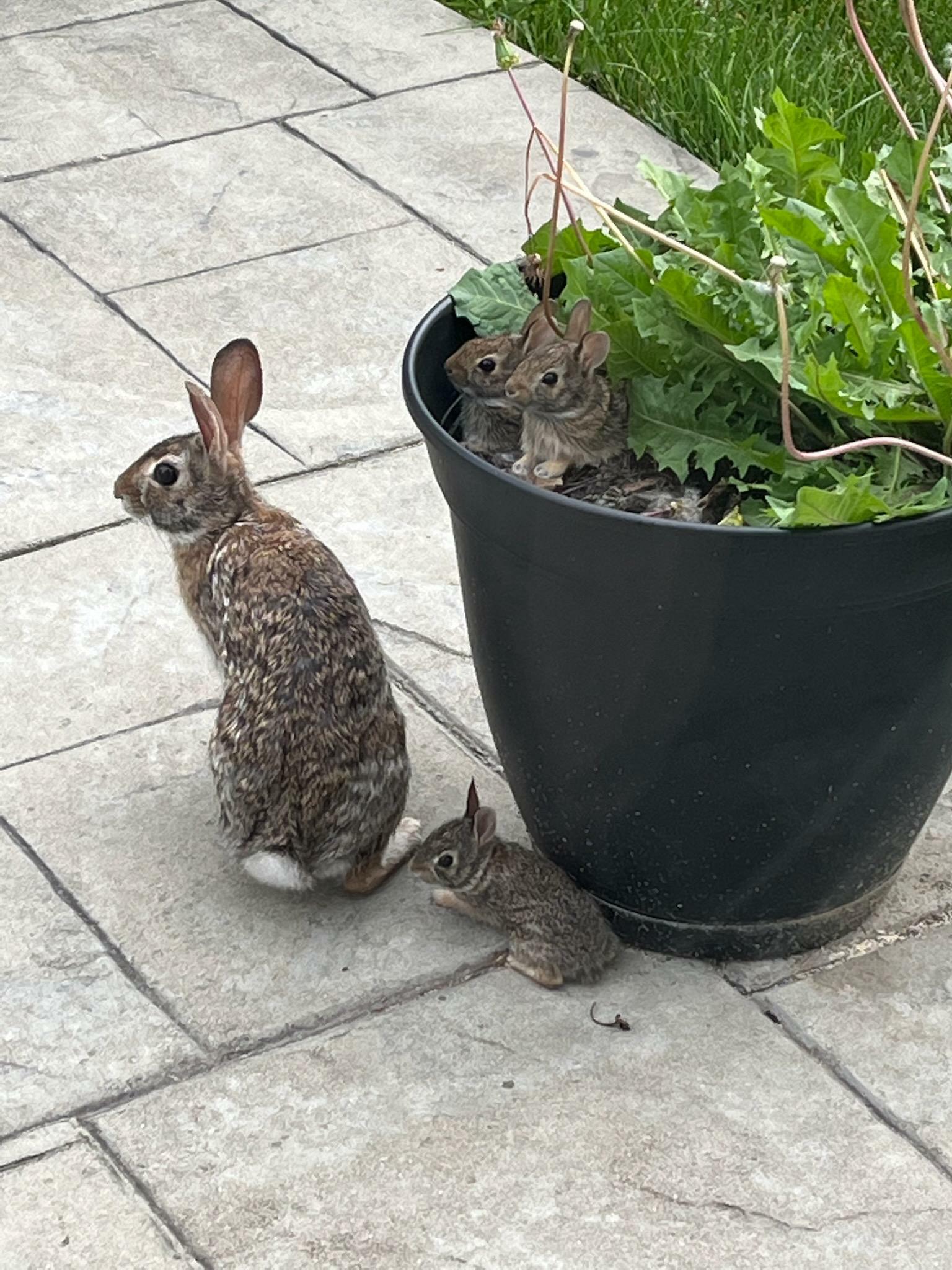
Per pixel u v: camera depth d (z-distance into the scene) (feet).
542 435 4.12
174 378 5.96
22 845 4.41
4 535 5.32
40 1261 3.55
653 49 7.44
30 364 5.99
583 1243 3.58
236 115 7.29
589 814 4.02
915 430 3.84
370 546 5.33
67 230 6.64
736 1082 3.88
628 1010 4.04
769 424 3.99
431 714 4.81
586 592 3.67
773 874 4.00
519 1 7.59
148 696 4.84
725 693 3.71
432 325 4.22
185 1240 3.59
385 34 7.82
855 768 3.84
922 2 7.45
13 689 4.84
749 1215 3.63
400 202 6.80
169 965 4.13
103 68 7.59
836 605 3.57
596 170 6.93
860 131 6.72
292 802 4.11
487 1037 3.97
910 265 3.57
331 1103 3.84
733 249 3.95
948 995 4.07
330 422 5.80
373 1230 3.60
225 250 6.55
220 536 4.31
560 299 4.24
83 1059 3.93
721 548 3.49
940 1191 3.67
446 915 4.26
